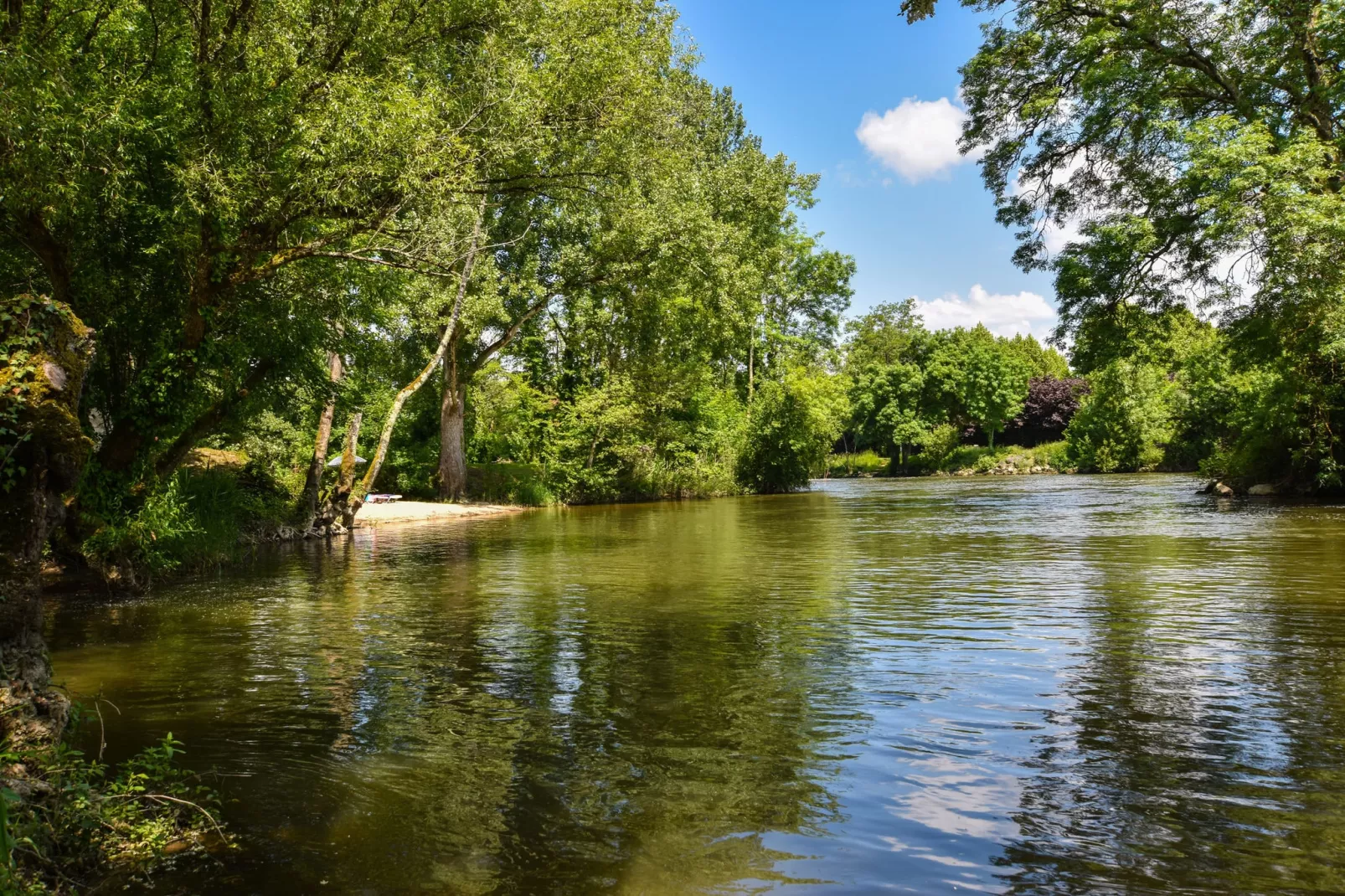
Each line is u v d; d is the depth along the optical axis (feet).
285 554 52.03
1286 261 64.08
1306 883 9.55
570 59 52.60
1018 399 238.48
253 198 35.68
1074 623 25.23
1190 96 75.41
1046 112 78.95
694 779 13.24
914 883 9.75
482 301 90.68
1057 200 82.12
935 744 14.65
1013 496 107.04
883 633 24.40
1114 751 14.10
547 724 16.22
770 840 11.01
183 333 40.32
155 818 11.99
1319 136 69.41
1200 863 10.11
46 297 16.30
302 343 47.67
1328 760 13.47
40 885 9.48
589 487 115.14
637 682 19.27
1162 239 73.05
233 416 46.29
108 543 35.24
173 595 34.94
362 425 106.22
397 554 50.72
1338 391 78.48
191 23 37.45
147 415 38.58
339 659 22.39
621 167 59.62
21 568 14.87
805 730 15.58
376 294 53.78
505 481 110.01
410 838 11.28
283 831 11.59
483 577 39.24
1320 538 47.85
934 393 236.22
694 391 126.62
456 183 39.75
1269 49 70.44
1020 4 78.69
